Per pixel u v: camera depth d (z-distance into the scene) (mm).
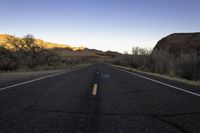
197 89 10336
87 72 26391
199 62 20469
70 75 20750
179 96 8312
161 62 28203
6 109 6117
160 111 5895
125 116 5379
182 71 21000
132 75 20312
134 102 7145
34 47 48312
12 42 45812
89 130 4305
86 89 10375
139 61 42562
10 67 31141
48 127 4492
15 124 4695
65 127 4496
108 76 19094
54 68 40594
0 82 13531
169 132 4176
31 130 4301
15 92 9297
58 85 12031
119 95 8586
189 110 5984
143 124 4699
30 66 39250
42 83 13086
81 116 5387
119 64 72312
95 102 7160
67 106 6531
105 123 4781
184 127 4469
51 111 5898
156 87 11102
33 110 6004
